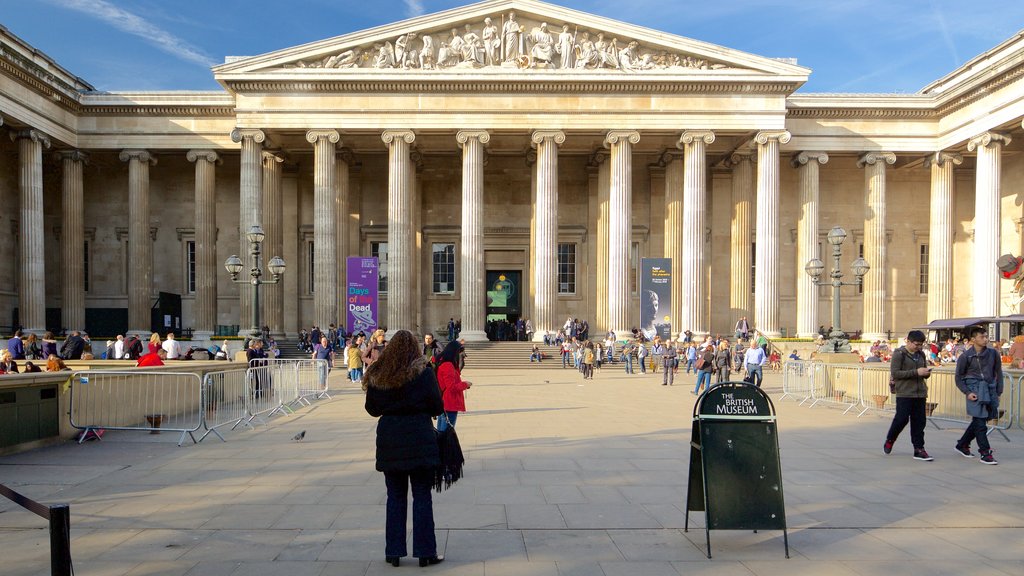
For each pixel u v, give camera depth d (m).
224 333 47.25
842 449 12.99
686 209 41.62
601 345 41.06
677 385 28.78
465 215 41.47
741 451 7.00
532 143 42.19
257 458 11.98
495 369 38.44
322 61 41.34
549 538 7.36
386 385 6.54
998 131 40.66
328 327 40.94
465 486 9.74
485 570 6.40
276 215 44.31
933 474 10.72
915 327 50.50
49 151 44.53
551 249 41.47
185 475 10.53
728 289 49.28
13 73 37.31
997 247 40.75
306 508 8.56
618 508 8.56
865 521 8.05
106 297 48.94
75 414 13.86
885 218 47.16
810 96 44.41
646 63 41.47
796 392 23.14
